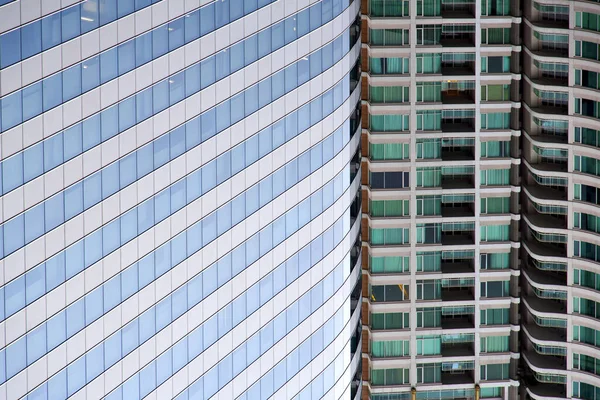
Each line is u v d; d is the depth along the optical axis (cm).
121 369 15312
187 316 16150
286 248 17588
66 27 13888
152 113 15162
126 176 14975
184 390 16275
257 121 16688
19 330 13862
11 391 13850
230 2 15925
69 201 14300
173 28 15225
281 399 17912
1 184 13412
